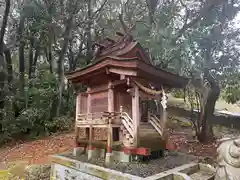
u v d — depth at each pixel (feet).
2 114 44.42
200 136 35.24
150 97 23.71
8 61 50.57
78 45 62.34
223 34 32.73
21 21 48.47
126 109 24.13
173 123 48.67
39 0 46.73
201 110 35.94
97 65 22.26
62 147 34.86
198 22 34.45
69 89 56.44
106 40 28.73
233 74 32.68
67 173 22.17
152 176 16.99
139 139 20.95
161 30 34.32
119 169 18.79
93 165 20.01
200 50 32.76
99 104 24.64
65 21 47.96
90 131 23.48
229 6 33.37
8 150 37.29
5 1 43.83
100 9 53.21
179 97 65.92
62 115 51.67
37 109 46.11
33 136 44.42
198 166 22.04
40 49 56.03
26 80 53.31
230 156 16.97
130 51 23.95
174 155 26.32
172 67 35.50
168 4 37.86
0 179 25.00
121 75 20.94
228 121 46.96
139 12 45.14
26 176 25.07
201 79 34.50
